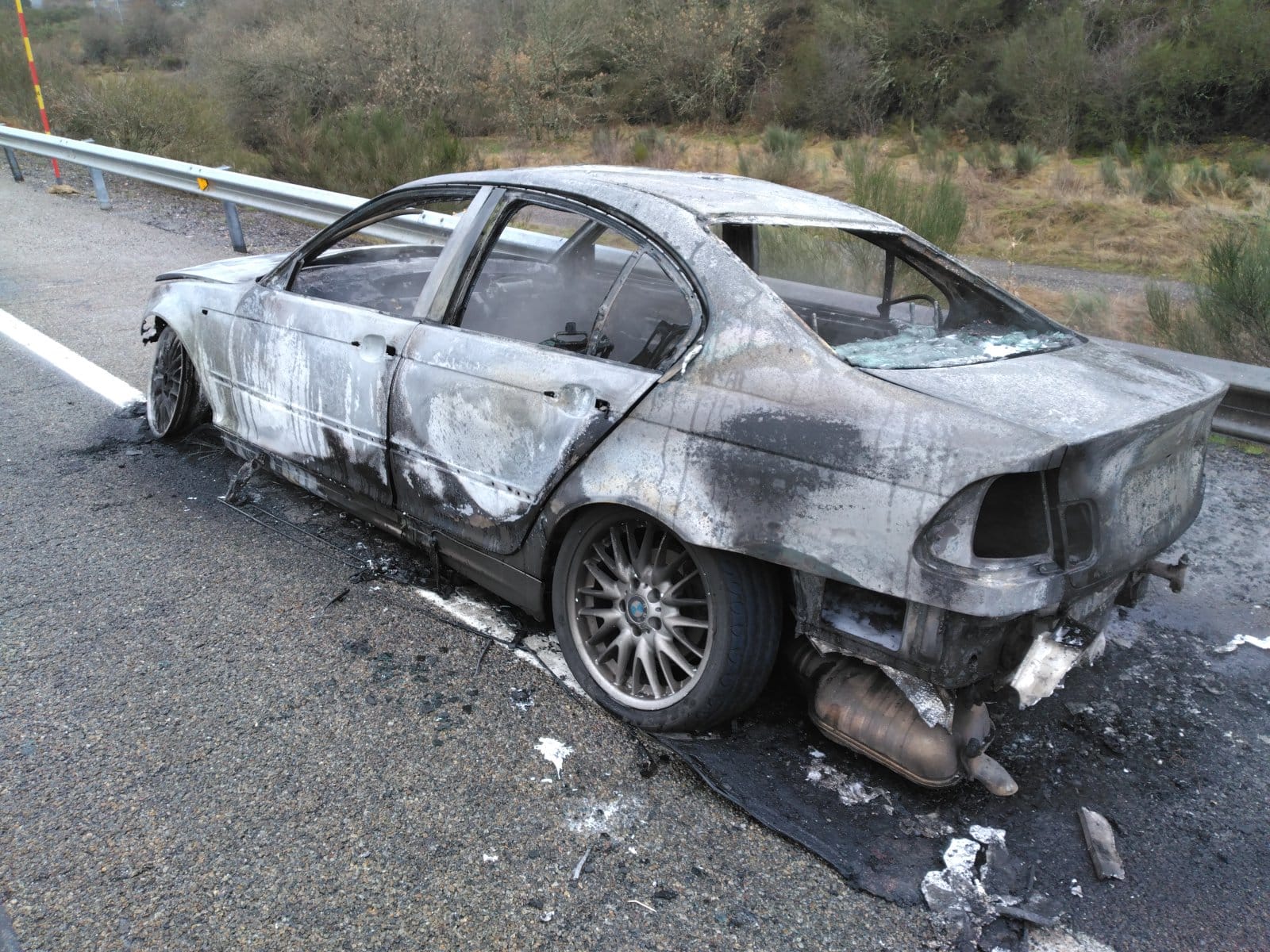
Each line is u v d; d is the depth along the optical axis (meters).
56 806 2.36
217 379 4.12
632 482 2.58
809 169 16.33
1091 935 2.15
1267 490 4.74
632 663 2.82
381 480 3.39
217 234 10.16
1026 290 9.19
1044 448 2.06
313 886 2.16
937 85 20.44
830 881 2.27
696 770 2.59
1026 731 2.90
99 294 7.56
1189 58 18.02
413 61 19.98
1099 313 7.60
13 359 5.94
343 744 2.64
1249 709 3.08
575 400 2.74
